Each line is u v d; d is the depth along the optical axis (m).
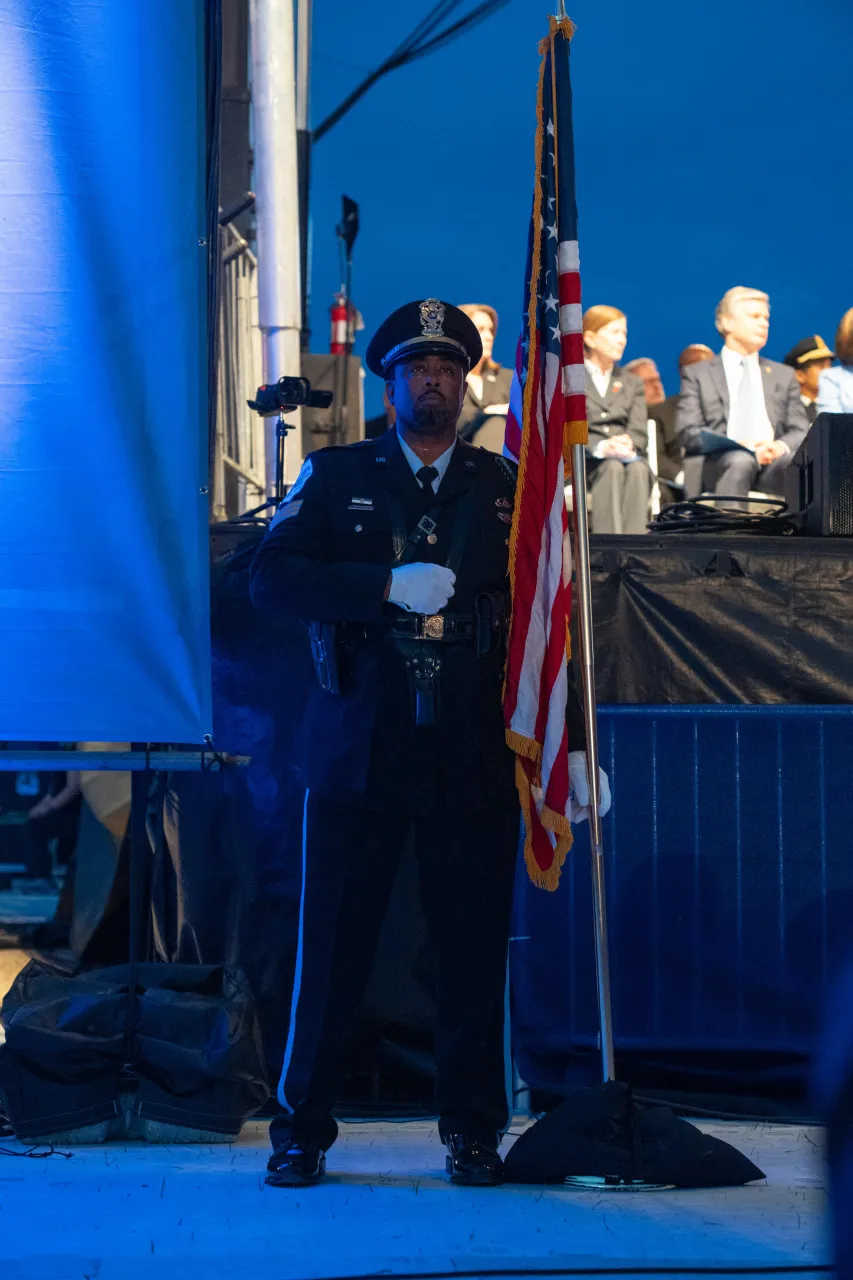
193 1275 2.69
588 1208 3.20
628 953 4.40
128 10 3.86
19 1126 3.85
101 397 3.84
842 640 4.68
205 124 3.95
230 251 7.18
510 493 3.66
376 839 3.50
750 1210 3.20
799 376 9.46
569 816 3.63
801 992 4.38
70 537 3.84
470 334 3.59
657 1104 4.37
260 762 4.49
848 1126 1.36
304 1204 3.24
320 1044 3.48
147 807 4.54
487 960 3.54
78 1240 2.94
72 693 3.84
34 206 3.84
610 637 4.66
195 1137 3.92
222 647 4.52
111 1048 3.93
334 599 3.37
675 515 5.45
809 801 4.44
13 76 3.85
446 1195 3.33
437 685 3.45
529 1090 4.41
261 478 8.02
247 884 4.46
